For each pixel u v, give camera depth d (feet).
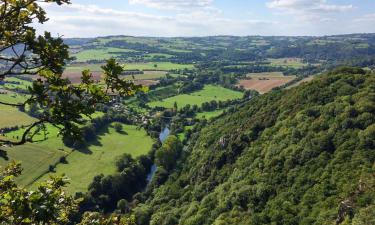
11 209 31.68
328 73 337.52
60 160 371.35
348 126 247.91
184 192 332.80
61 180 37.47
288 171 251.60
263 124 329.52
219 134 381.19
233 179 286.87
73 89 36.47
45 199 31.96
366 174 202.49
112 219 47.67
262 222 225.35
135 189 368.27
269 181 254.27
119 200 338.95
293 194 230.89
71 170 366.02
